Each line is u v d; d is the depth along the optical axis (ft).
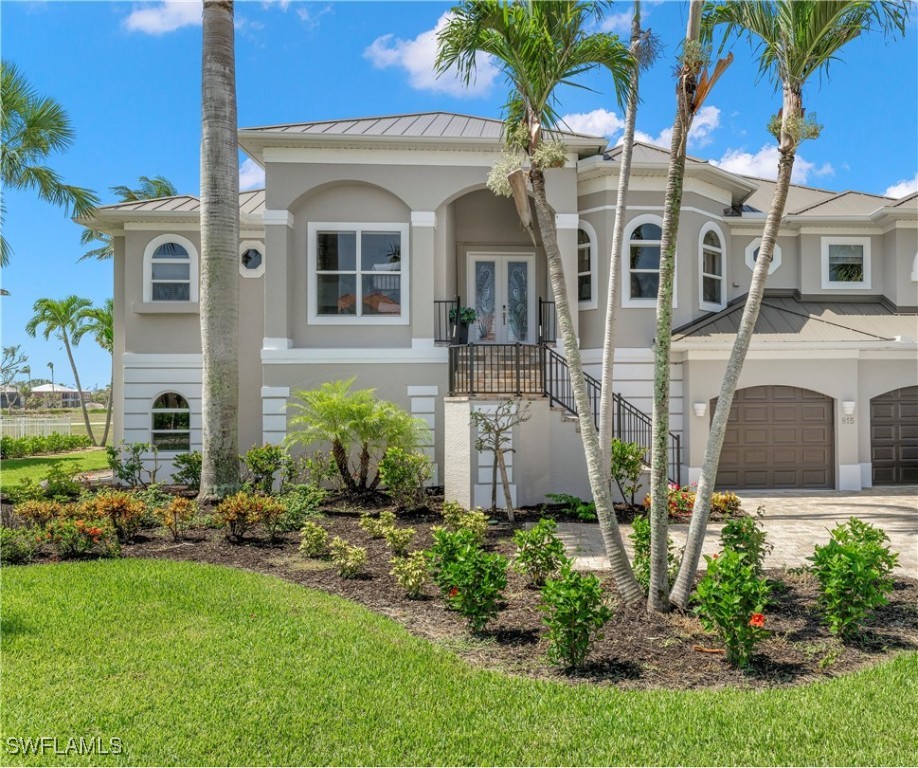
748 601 17.37
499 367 45.60
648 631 19.66
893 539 33.12
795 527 36.29
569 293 49.78
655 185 51.52
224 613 21.22
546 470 43.09
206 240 39.27
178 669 17.03
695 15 20.94
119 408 57.11
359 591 24.14
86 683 16.24
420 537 32.55
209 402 39.11
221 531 33.12
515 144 24.61
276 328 48.11
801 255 58.13
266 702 15.29
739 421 50.34
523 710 14.98
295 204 48.60
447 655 18.07
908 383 51.52
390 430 41.22
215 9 39.60
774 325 52.75
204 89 39.45
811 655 18.30
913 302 56.39
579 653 17.43
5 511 35.91
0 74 53.01
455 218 55.83
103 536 28.86
